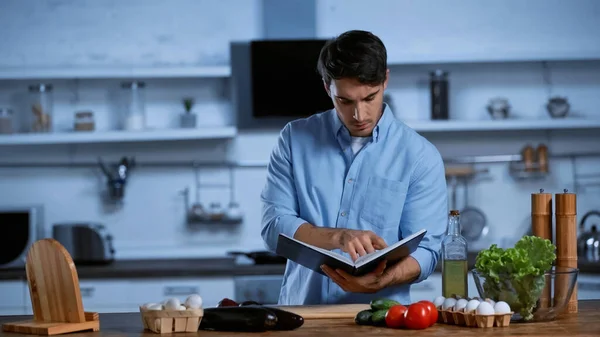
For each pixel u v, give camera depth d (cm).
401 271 258
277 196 283
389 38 509
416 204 274
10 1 498
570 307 249
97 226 466
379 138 277
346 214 276
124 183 491
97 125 502
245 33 505
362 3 507
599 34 515
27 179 502
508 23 513
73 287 226
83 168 503
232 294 441
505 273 228
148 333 223
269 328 223
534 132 515
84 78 495
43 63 500
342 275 248
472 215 505
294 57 486
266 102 489
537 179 514
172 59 504
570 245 253
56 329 221
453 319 230
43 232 479
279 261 454
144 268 443
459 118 511
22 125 498
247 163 506
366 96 254
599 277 429
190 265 455
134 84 481
